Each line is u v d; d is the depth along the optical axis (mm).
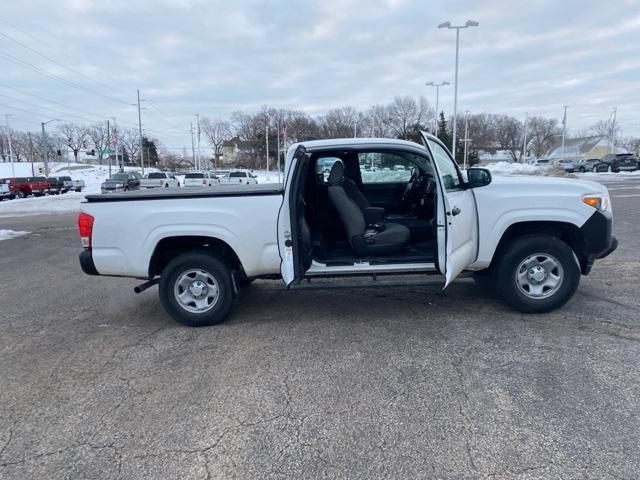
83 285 6676
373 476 2412
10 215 20312
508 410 2969
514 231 4703
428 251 4793
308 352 3955
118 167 75000
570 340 3988
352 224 4641
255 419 2971
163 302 4637
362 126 74188
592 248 4504
